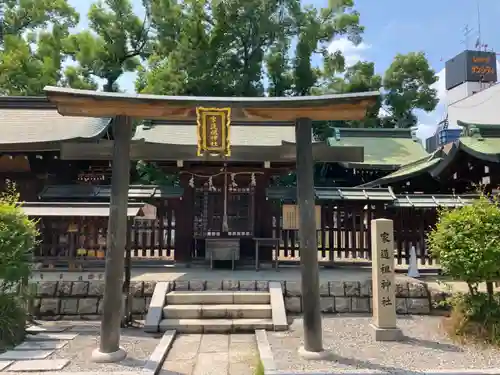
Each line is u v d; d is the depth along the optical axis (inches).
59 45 956.6
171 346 260.4
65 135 494.3
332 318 324.2
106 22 951.0
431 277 408.5
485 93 1168.2
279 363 215.9
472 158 502.3
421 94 1354.6
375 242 274.7
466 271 267.4
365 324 304.5
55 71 935.7
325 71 1110.4
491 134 555.5
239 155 295.3
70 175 526.0
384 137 1053.2
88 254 386.9
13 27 1003.9
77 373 200.8
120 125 238.5
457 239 274.2
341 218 466.3
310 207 236.2
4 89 911.7
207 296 327.3
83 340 263.1
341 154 272.7
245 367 223.3
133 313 330.6
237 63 959.0
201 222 470.9
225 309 309.1
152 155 267.1
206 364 228.1
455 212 292.7
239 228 468.8
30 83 874.1
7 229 260.5
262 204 473.1
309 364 214.4
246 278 373.7
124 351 233.8
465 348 244.2
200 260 474.0
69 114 238.7
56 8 1013.8
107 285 229.0
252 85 946.7
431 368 208.5
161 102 231.6
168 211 475.8
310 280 232.1
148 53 1007.0
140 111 237.0
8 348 243.4
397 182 692.1
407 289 345.7
